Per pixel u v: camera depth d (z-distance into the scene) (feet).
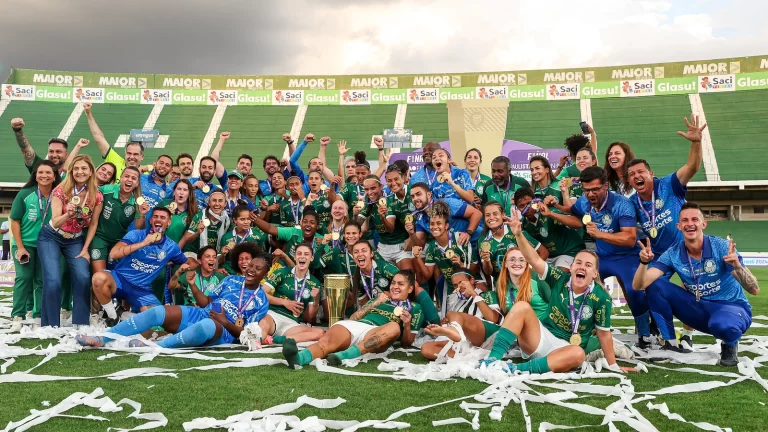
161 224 21.13
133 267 21.42
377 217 24.18
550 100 131.95
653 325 20.18
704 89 126.72
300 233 25.02
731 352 16.28
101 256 22.22
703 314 17.19
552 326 16.55
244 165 30.60
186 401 12.14
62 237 21.27
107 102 136.36
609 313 15.72
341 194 29.22
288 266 23.18
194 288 20.16
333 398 12.57
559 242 21.62
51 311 20.86
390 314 18.04
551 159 87.81
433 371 14.70
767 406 12.11
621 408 11.57
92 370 14.88
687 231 16.61
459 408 11.85
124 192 22.29
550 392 13.24
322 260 22.86
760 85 123.34
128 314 22.88
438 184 25.62
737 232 106.93
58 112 132.77
